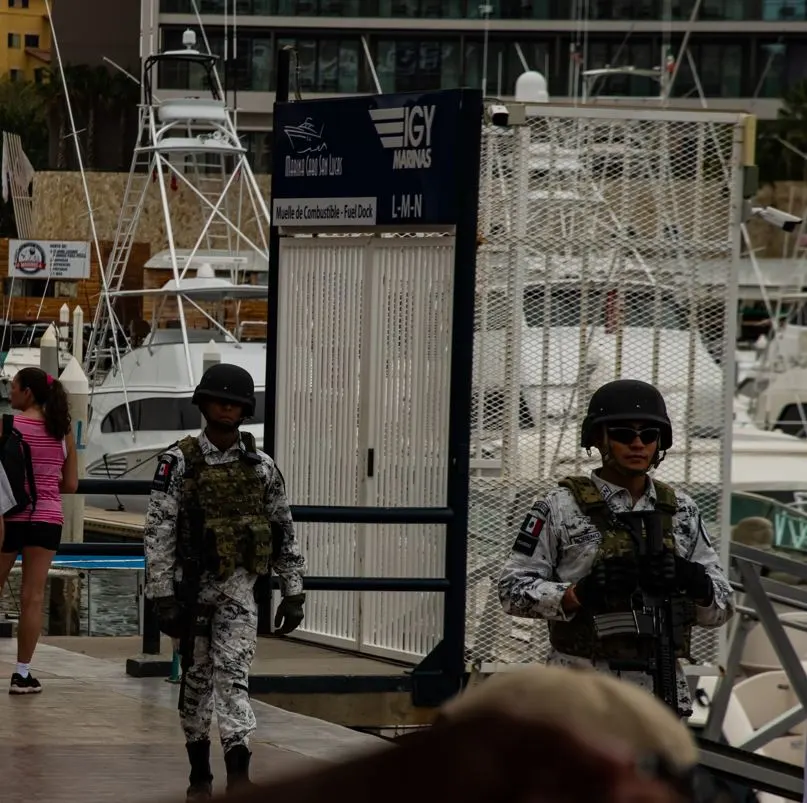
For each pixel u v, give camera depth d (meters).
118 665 40.38
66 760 29.34
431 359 38.22
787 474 64.56
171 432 99.12
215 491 25.94
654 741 4.38
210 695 26.80
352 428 40.06
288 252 41.62
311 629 41.66
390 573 39.25
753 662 52.25
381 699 36.91
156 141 105.19
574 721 4.31
